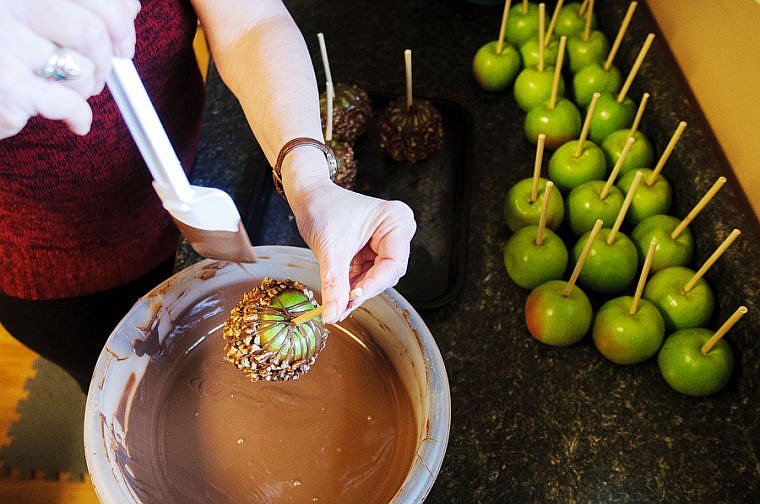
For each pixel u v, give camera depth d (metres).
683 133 0.92
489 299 0.89
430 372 0.66
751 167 0.87
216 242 0.58
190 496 0.68
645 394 0.81
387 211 0.64
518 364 0.83
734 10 0.88
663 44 1.09
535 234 0.87
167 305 0.73
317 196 0.63
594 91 1.03
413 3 1.26
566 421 0.79
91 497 1.35
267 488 0.69
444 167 1.03
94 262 0.87
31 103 0.43
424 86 1.13
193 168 1.00
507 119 1.09
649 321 0.78
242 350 0.64
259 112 0.71
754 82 0.84
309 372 0.76
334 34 1.22
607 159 0.96
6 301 0.92
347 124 0.99
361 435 0.72
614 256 0.84
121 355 0.69
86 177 0.75
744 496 0.73
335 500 0.68
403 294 0.90
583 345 0.85
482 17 1.24
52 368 1.49
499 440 0.77
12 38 0.42
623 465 0.75
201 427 0.72
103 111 0.71
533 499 0.73
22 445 1.41
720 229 0.82
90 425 0.63
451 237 0.95
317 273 0.74
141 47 0.72
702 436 0.77
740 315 0.71
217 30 0.75
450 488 0.74
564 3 1.24
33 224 0.80
